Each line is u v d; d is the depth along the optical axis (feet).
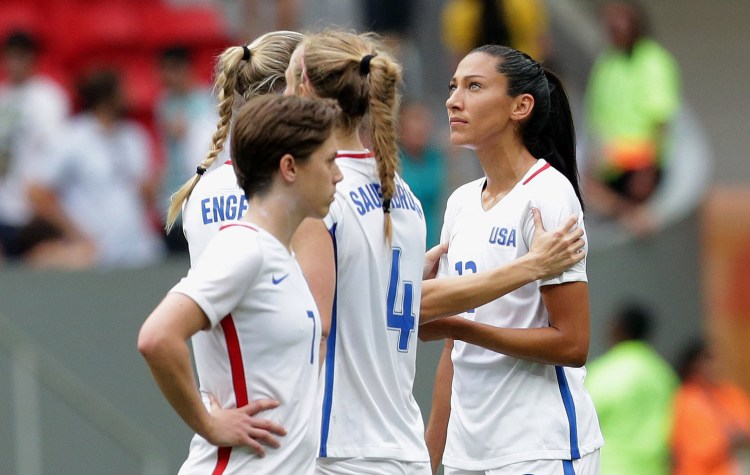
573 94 122.93
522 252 44.19
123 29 118.32
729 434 96.53
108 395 85.25
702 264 115.24
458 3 107.45
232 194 41.65
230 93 42.68
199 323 35.45
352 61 39.86
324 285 38.99
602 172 104.27
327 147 36.73
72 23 118.32
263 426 36.32
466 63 44.83
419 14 112.78
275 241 36.63
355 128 40.83
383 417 40.83
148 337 34.68
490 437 44.68
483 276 42.32
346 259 40.16
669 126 114.42
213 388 37.19
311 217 37.60
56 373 84.64
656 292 102.78
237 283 35.65
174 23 118.83
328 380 40.34
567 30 128.36
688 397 96.37
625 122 104.22
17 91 95.96
